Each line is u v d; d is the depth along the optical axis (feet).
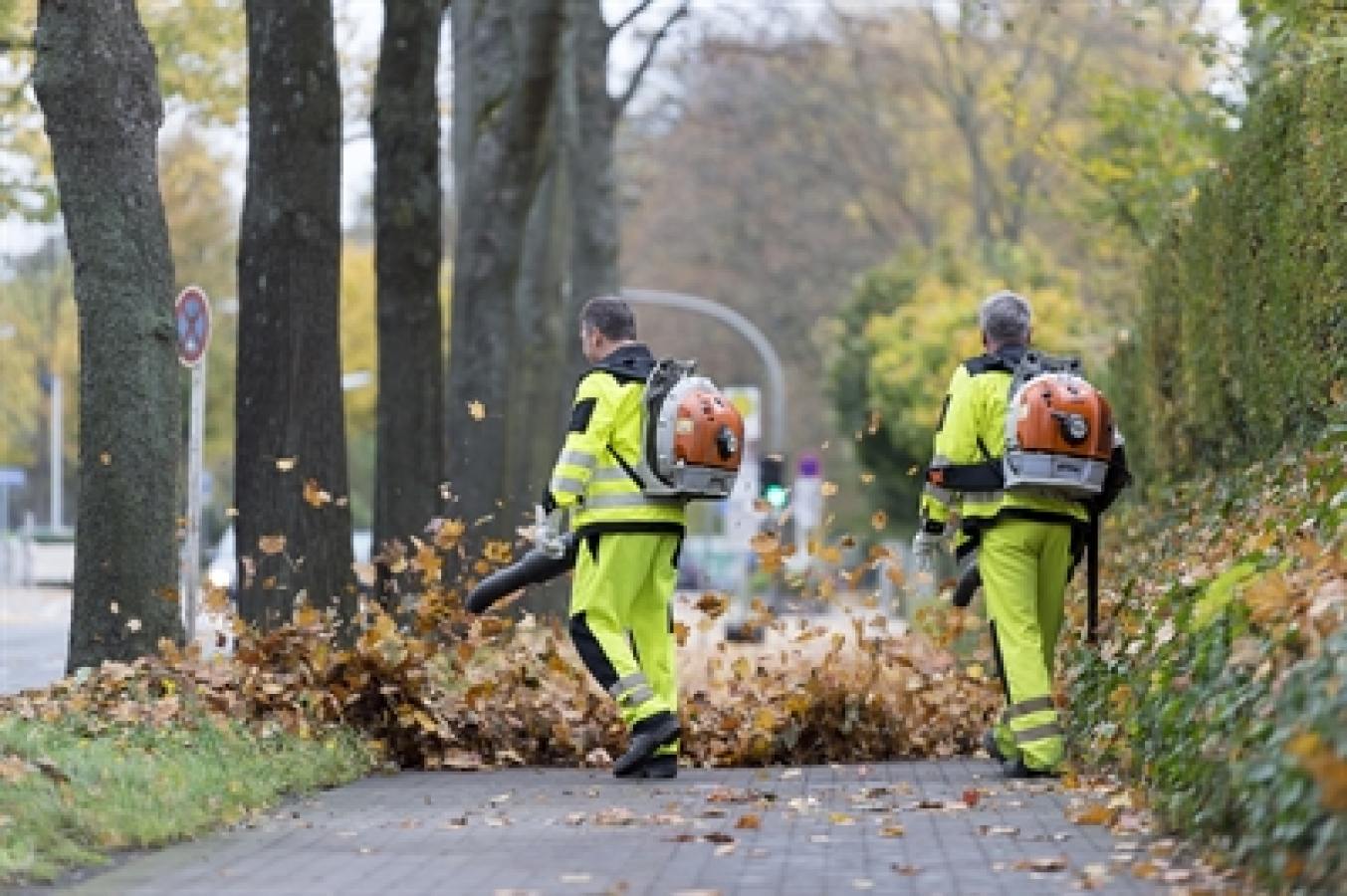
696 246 250.78
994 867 29.37
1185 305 67.62
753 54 129.80
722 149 238.07
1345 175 47.14
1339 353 47.93
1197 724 32.37
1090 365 112.37
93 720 41.16
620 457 43.29
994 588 41.88
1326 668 26.78
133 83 47.14
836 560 52.90
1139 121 92.07
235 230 165.99
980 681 52.49
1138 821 32.37
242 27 84.17
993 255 166.61
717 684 52.37
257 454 54.60
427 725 47.24
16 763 34.06
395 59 65.82
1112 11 92.32
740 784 42.42
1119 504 79.82
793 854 31.12
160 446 47.65
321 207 54.65
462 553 52.85
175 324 48.26
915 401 163.43
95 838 32.19
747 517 55.57
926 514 42.98
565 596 90.99
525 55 79.36
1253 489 51.44
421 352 67.05
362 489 240.53
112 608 47.24
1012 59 161.79
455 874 29.78
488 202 81.76
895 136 208.44
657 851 31.76
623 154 207.41
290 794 40.65
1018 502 41.39
